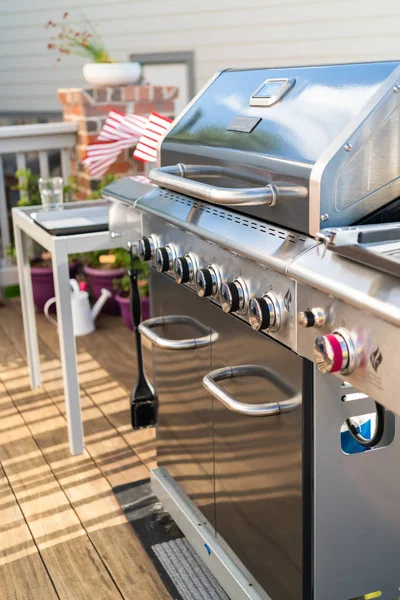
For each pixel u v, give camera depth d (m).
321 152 1.43
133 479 2.63
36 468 2.75
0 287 4.76
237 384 1.75
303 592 1.61
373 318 1.21
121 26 6.23
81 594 2.06
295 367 1.49
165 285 2.14
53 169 6.59
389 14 4.79
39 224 2.75
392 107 1.40
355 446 1.64
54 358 3.76
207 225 1.75
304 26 5.23
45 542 2.30
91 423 3.07
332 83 1.60
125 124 3.23
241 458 1.80
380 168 1.43
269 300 1.50
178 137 2.05
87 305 4.04
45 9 6.62
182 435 2.18
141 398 2.44
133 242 2.31
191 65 5.93
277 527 1.68
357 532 1.61
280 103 1.73
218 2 5.64
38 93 6.94
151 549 2.22
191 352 2.01
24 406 3.26
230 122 1.85
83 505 2.49
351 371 1.28
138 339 2.43
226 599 1.99
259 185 1.62
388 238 1.33
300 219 1.46
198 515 2.17
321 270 1.33
